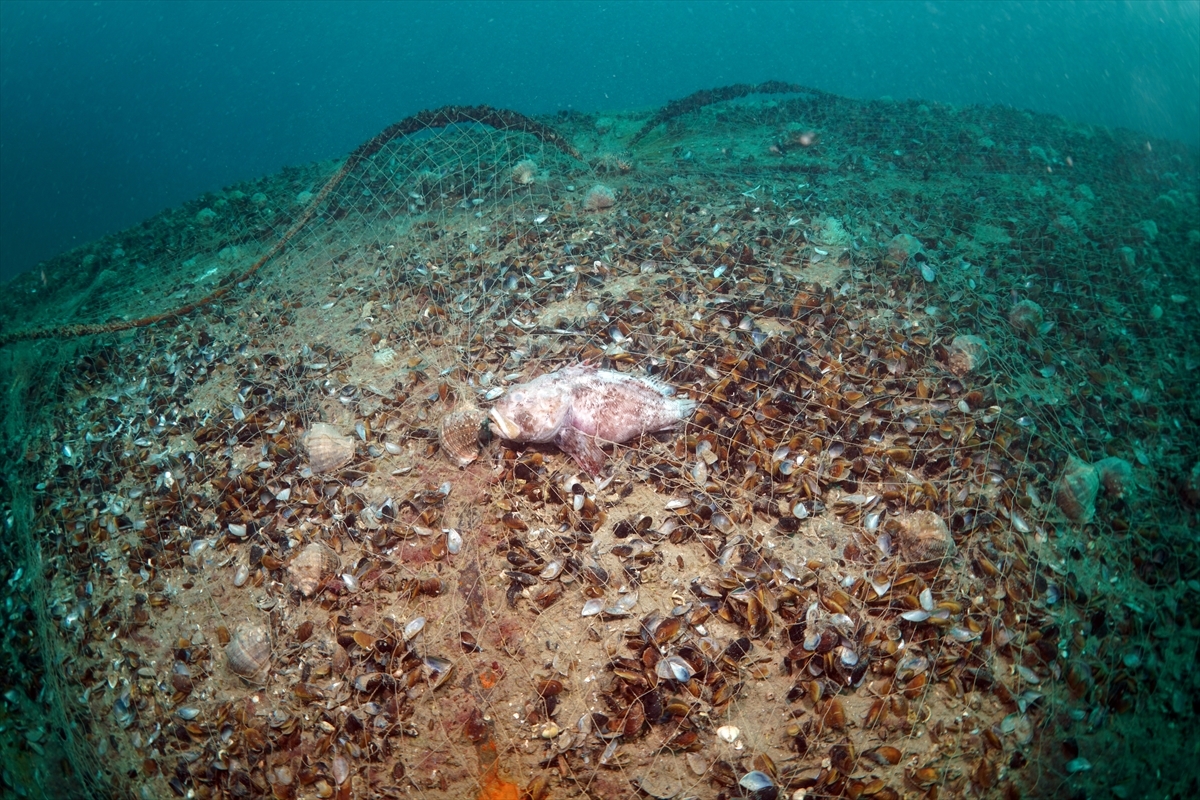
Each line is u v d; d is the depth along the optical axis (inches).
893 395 43.1
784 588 34.4
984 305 53.1
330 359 50.8
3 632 39.3
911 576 34.6
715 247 56.7
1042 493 39.4
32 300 72.2
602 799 29.8
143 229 83.0
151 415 49.3
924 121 93.8
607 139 89.4
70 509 43.8
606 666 32.4
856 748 30.7
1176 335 53.4
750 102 104.7
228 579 37.9
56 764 34.4
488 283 54.7
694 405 40.9
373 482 40.5
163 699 34.8
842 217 62.4
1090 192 74.7
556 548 35.9
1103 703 32.9
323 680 33.4
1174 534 39.6
